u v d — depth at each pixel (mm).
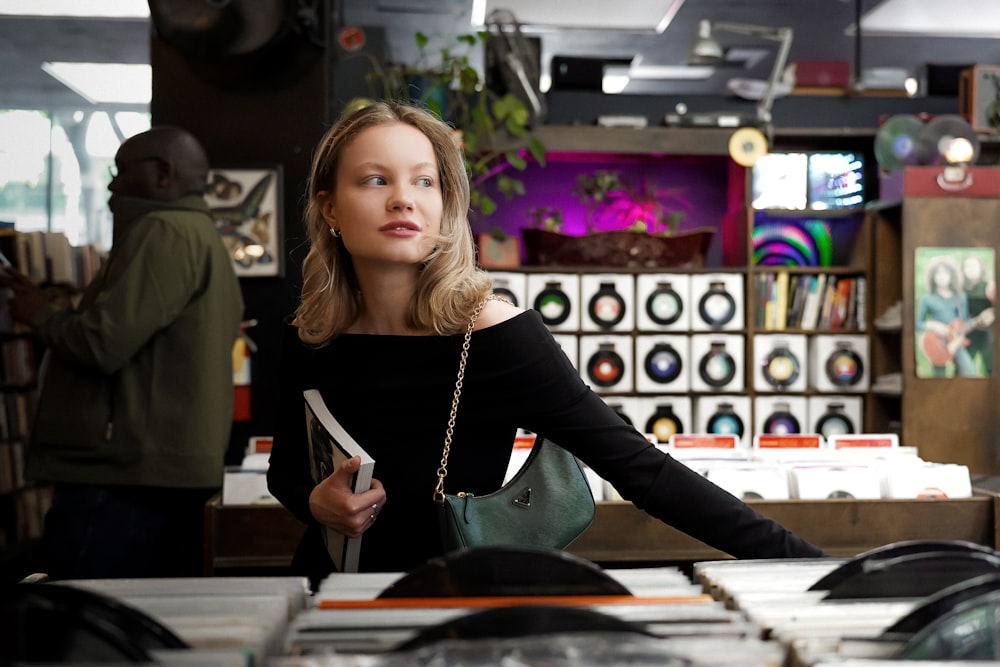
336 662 607
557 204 5387
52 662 610
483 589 807
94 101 10711
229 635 689
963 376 4605
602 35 8250
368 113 1432
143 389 2475
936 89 5621
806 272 5098
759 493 2451
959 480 2477
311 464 1581
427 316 1460
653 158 5410
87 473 2445
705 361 4844
